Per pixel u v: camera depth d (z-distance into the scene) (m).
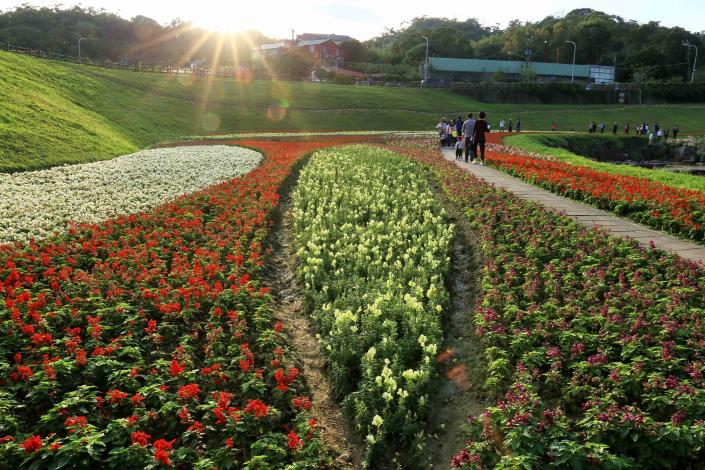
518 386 6.79
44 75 44.25
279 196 18.06
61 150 26.02
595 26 125.38
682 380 6.61
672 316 8.09
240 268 11.19
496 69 105.44
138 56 121.06
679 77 106.38
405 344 8.43
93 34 119.12
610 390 6.76
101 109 44.25
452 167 22.20
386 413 7.11
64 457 5.77
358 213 15.44
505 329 8.80
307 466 6.09
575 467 5.48
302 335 9.71
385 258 12.20
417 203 16.17
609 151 53.25
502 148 34.28
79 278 10.16
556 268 10.34
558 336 8.04
